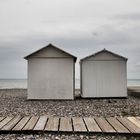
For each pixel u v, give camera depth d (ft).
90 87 62.69
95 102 54.65
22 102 55.01
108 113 37.19
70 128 22.95
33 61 60.23
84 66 62.85
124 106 47.03
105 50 62.80
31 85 59.98
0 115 35.04
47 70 60.13
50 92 59.88
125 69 63.10
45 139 20.76
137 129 22.54
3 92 95.25
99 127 23.44
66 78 60.08
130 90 77.46
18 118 27.91
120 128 22.99
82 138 21.07
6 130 22.26
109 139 20.76
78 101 56.90
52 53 60.18
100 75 62.85
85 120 26.86
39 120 26.66
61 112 38.24
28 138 21.07
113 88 62.85
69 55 59.98
